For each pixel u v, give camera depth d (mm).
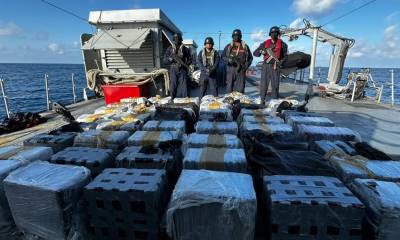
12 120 4750
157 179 1988
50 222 1884
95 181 1955
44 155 2523
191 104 4793
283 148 2727
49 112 6402
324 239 1700
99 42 7469
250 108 4594
